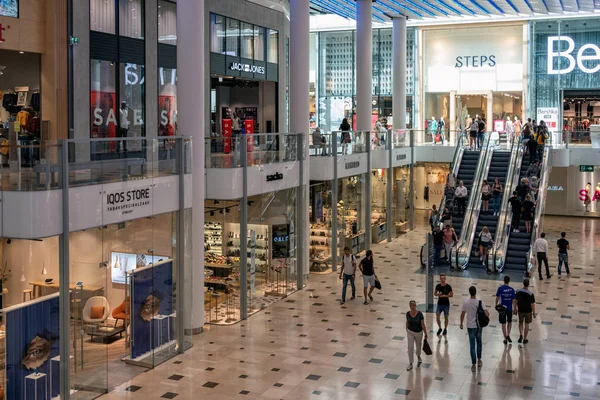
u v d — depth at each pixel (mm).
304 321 17828
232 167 17594
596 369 14219
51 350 12125
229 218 18094
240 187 17844
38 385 11906
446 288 16484
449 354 15188
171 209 15141
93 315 13594
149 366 14367
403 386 13312
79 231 12672
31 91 19672
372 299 19859
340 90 43969
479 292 20797
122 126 22516
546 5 32562
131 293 14203
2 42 18094
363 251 27281
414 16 35750
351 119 43844
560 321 17703
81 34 20453
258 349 15562
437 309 16547
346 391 13062
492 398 12711
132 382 13555
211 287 18297
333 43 43844
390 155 29844
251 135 18375
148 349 14422
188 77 16016
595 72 38594
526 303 15828
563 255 22844
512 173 28078
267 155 19266
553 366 14414
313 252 24109
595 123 39000
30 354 11758
